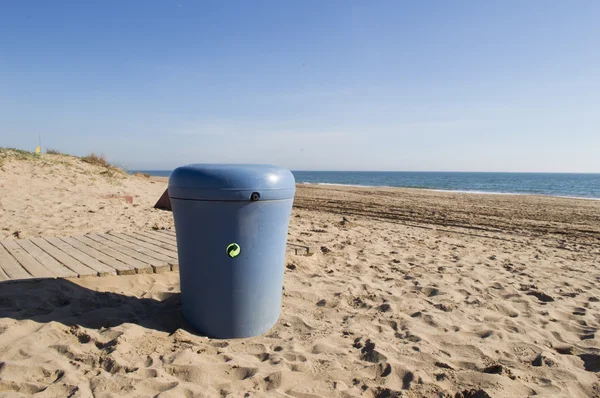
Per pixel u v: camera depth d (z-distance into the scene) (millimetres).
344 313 3887
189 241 3127
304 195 21766
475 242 8406
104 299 3699
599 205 20562
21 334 2896
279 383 2557
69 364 2617
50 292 3570
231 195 2930
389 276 5219
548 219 13461
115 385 2393
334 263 5691
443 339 3389
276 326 3463
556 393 2609
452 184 61656
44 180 11805
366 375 2760
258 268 3168
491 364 2988
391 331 3535
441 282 5012
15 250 4918
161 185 18797
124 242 5520
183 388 2404
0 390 2289
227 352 2951
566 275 5750
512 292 4746
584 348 3322
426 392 2561
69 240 5602
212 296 3125
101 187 12664
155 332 3154
